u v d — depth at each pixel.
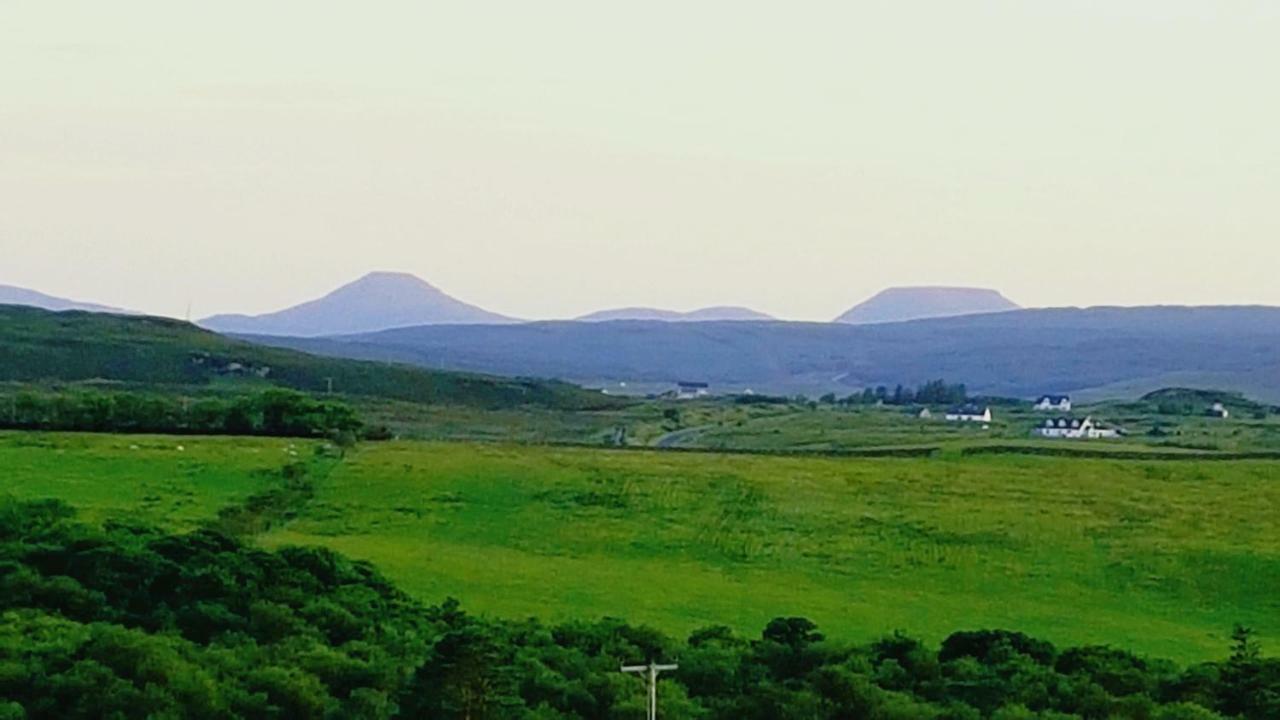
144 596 78.31
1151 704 73.81
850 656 78.12
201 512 105.19
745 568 107.06
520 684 70.25
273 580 82.12
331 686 69.19
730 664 76.12
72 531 88.75
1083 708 73.56
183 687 66.19
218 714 65.31
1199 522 122.69
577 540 112.50
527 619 85.06
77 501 104.06
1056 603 101.69
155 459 123.06
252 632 75.81
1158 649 89.00
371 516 114.00
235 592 79.25
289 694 67.38
